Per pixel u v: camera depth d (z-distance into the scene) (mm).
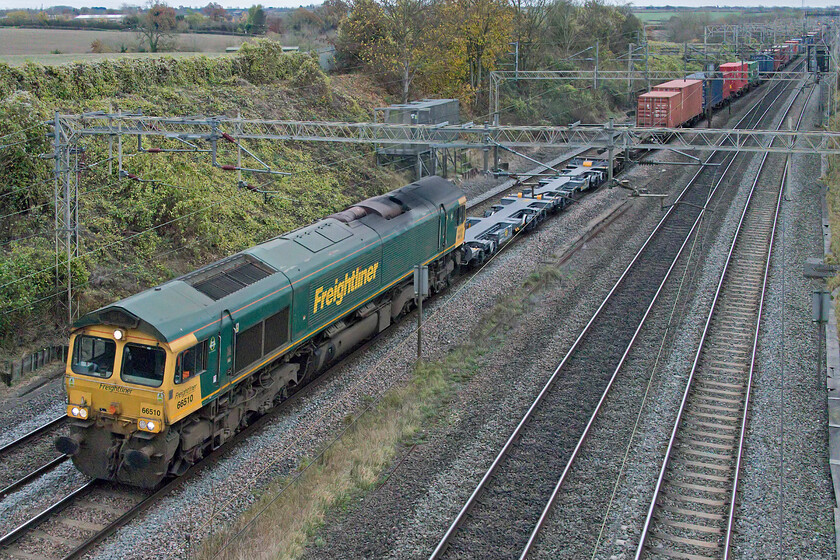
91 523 14812
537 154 56969
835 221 37062
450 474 16391
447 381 21375
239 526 14617
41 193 27859
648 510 15102
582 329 24844
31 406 19859
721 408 19625
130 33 77562
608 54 86625
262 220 34750
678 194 43281
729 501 15484
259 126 42531
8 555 13688
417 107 45375
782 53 96938
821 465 16859
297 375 21016
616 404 19828
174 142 36094
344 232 22562
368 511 15117
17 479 16375
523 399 19969
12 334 23125
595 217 39031
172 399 15344
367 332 23906
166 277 28516
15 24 86562
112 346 15664
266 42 49875
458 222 29188
